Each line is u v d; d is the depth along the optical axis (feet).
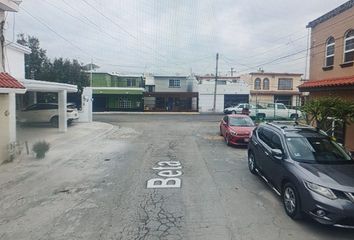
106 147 45.06
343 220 15.98
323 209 16.26
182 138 55.52
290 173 19.07
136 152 41.01
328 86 40.11
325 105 33.83
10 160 33.40
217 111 151.84
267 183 24.79
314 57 49.26
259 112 94.48
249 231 16.83
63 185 25.36
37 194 22.99
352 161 20.51
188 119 103.50
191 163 34.06
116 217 18.63
